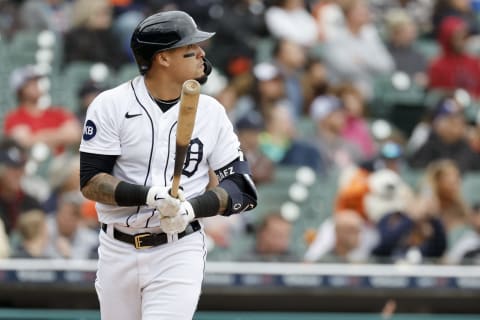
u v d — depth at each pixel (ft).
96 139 50.49
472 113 143.02
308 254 104.32
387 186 110.42
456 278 100.12
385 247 105.81
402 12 158.10
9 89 132.67
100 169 50.55
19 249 98.73
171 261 51.13
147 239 51.01
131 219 50.75
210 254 104.73
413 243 107.14
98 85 125.80
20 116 118.62
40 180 109.91
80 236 100.32
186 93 45.37
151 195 48.47
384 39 158.61
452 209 114.62
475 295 100.17
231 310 97.50
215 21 142.51
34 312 93.86
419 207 108.47
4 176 101.91
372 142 130.72
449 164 115.03
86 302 95.25
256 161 117.29
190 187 51.52
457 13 162.50
